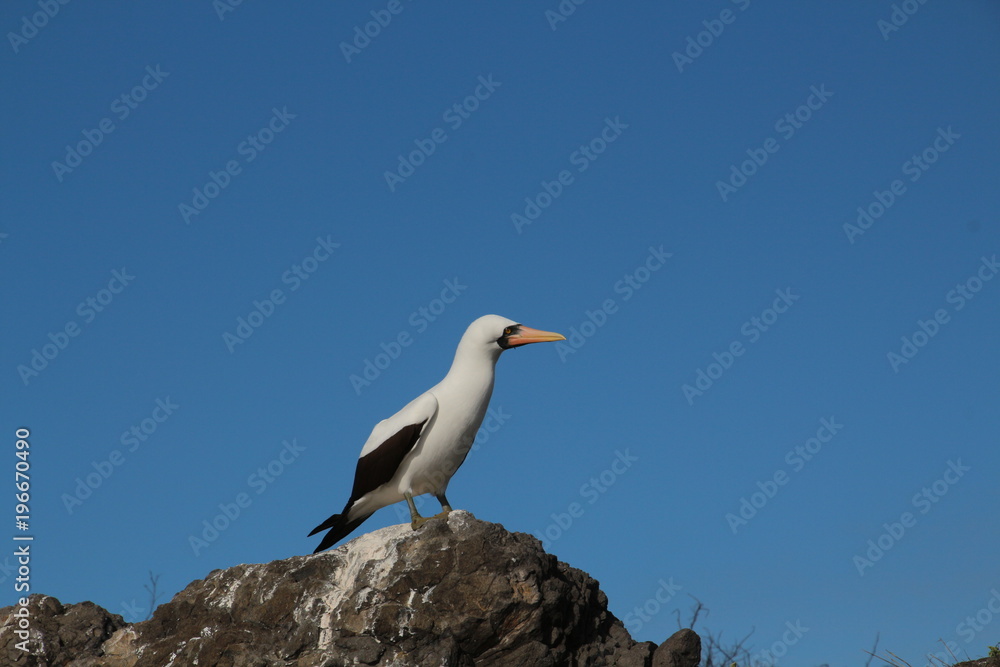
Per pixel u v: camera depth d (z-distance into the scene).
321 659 13.32
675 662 14.44
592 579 15.05
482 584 13.45
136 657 14.80
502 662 13.66
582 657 14.39
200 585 15.23
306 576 14.44
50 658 15.09
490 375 15.67
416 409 15.28
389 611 13.41
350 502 15.98
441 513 15.04
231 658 13.73
